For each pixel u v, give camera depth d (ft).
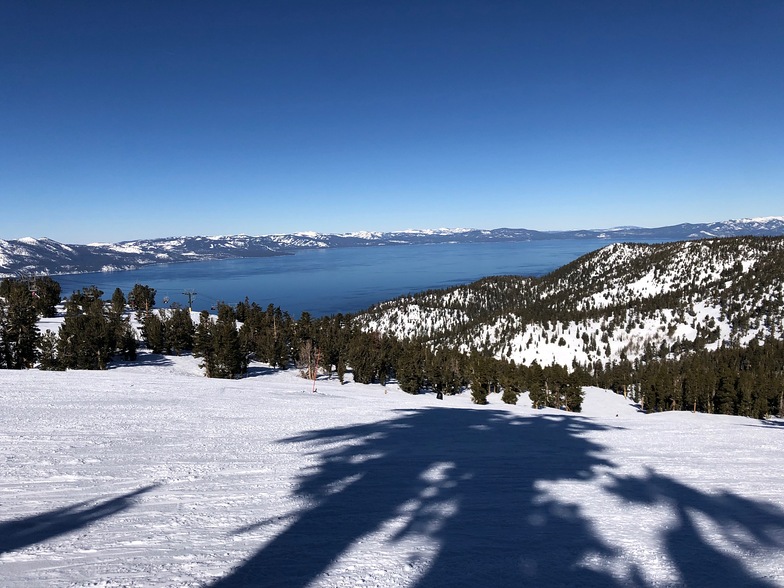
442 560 13.92
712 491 24.50
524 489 23.93
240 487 22.39
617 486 25.13
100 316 193.67
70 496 20.02
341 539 15.61
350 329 289.53
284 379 192.03
